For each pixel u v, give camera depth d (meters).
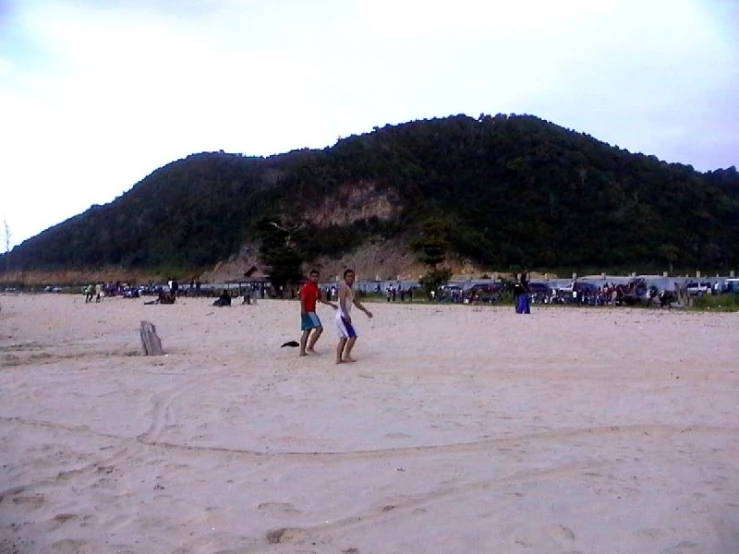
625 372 10.56
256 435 7.01
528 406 8.22
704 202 88.31
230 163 127.25
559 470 5.69
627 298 34.78
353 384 10.02
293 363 12.47
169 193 127.44
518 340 14.94
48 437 7.10
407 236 85.81
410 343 14.99
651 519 4.60
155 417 7.98
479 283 55.69
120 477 5.74
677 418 7.50
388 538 4.39
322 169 103.12
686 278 55.59
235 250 102.81
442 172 97.62
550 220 84.81
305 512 4.85
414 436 6.85
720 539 4.27
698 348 13.21
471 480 5.45
